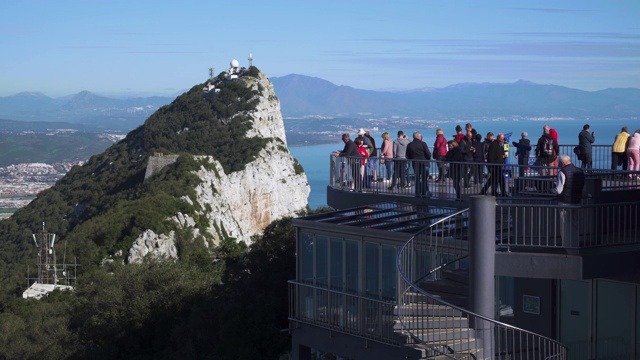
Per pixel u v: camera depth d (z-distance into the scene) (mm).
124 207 105812
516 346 20688
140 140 160250
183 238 96250
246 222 141750
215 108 165000
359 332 22641
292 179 156250
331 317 23609
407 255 20516
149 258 63750
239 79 175375
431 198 25328
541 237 18531
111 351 44344
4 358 52688
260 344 34906
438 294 19047
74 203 136000
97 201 129750
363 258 22609
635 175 22828
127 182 129750
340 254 23438
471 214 17234
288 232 41750
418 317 18203
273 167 150750
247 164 145500
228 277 43625
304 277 24797
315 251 24359
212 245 101562
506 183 25750
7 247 127062
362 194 27641
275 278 38844
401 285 18578
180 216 100938
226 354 34219
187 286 47094
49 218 132375
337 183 29469
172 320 45000
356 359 22781
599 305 19641
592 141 29453
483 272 17141
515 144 29031
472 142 25719
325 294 23891
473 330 17344
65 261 91875
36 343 55094
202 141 155125
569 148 35219
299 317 24766
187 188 113500
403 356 21219
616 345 19297
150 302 46469
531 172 28594
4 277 95250
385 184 28312
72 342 47938
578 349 20047
